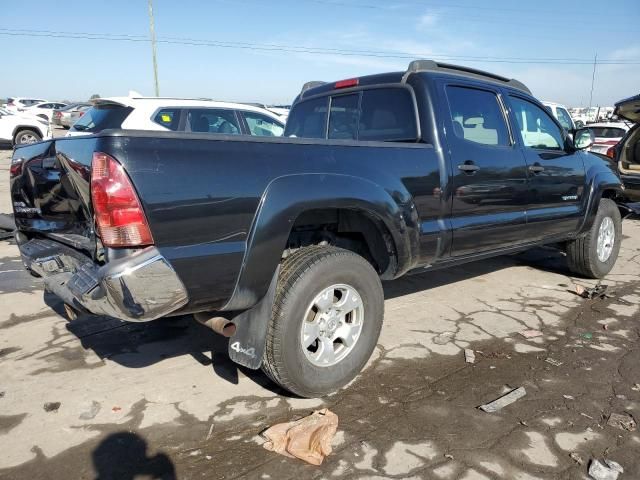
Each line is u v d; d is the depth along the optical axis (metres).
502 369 3.54
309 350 3.16
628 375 3.47
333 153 3.08
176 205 2.45
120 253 2.39
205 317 2.86
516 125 4.48
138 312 2.41
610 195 5.86
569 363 3.65
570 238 5.28
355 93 4.38
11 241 7.09
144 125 7.15
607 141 13.55
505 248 4.50
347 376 3.19
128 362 3.58
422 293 5.18
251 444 2.68
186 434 2.76
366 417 2.94
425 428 2.83
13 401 3.06
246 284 2.72
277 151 2.82
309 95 4.92
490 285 5.48
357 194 3.06
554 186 4.78
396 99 4.01
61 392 3.17
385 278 3.63
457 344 3.95
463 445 2.69
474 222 4.00
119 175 2.33
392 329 4.23
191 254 2.51
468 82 4.13
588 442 2.72
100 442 2.69
